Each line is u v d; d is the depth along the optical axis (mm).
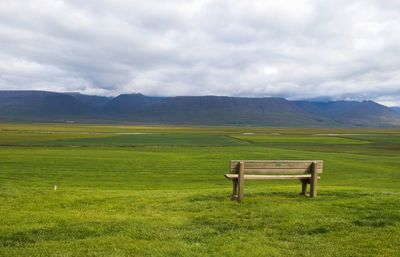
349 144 98438
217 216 13273
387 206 14539
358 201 15469
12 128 182125
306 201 15594
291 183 29734
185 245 10117
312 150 74500
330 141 111000
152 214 13695
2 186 21781
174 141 98438
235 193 16078
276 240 10781
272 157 49969
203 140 105312
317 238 10969
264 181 31000
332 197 16641
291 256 9570
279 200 15766
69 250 9633
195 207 14695
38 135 115000
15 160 39250
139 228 11680
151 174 33156
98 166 36969
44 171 32250
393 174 35500
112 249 9734
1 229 11453
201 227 11969
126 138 108375
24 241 10461
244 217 13141
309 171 16516
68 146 72000
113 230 11523
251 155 52000
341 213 13555
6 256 9141
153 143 88625
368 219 12773
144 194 18469
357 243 10523
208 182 29375
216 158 46531
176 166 38625
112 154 50875
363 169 39375
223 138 117625
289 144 95438
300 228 11836
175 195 17797
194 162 42219
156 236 10930
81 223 12242
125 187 25703
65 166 36000
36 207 15031
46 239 10625
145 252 9547
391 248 10156
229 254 9531
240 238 10844
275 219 12812
